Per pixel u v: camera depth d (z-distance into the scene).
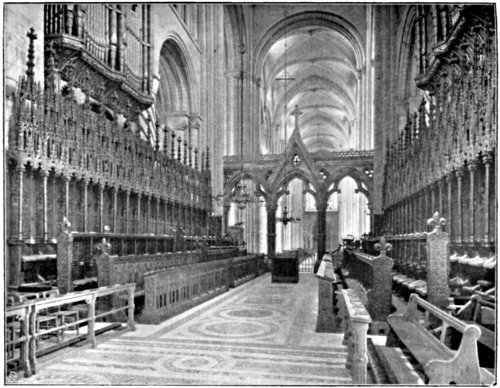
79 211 12.45
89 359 6.97
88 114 12.93
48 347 7.22
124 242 14.70
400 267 14.77
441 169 11.55
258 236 36.31
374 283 8.55
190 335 8.66
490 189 8.34
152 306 9.93
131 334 8.73
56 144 11.18
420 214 13.88
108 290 8.22
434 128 12.39
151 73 19.11
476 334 4.42
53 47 12.24
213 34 27.91
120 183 14.61
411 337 5.92
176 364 6.72
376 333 8.36
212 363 6.79
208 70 27.47
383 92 24.92
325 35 43.53
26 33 10.37
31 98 10.16
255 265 23.38
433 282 8.02
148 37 19.09
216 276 15.38
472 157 9.20
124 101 16.91
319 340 8.28
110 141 14.08
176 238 18.67
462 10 8.75
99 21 14.97
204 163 26.34
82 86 14.12
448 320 5.18
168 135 25.25
